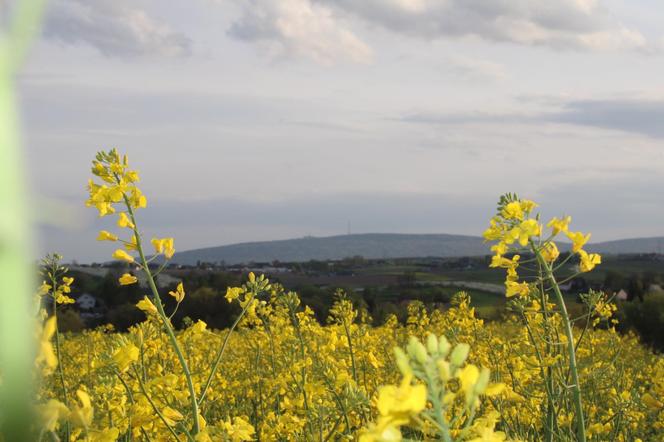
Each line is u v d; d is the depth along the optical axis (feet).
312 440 16.56
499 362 28.53
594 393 24.13
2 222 1.57
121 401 13.58
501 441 5.39
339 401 16.80
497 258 15.06
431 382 4.59
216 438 13.00
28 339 1.67
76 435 12.34
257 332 31.12
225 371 32.07
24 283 1.62
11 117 1.59
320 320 54.70
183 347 27.61
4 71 1.57
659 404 14.26
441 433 4.47
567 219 14.25
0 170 1.57
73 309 89.20
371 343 26.25
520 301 19.79
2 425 1.78
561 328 26.50
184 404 14.57
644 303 81.66
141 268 15.51
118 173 15.76
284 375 21.56
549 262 14.67
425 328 42.34
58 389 22.53
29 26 1.59
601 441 22.16
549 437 18.79
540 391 22.89
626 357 46.47
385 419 4.14
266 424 20.76
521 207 14.39
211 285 89.15
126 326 84.02
